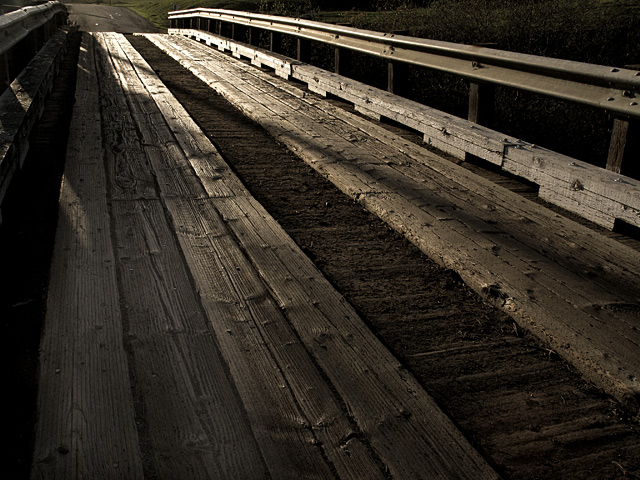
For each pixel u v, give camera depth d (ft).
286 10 65.51
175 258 10.63
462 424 7.00
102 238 11.25
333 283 10.40
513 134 23.45
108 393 7.02
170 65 38.70
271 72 34.78
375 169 16.14
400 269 11.08
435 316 9.46
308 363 7.80
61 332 8.21
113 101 23.86
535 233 12.05
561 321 8.74
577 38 36.65
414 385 7.46
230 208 13.15
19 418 6.74
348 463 6.15
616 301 9.39
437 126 18.67
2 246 11.25
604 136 22.49
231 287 9.71
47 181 14.92
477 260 10.74
